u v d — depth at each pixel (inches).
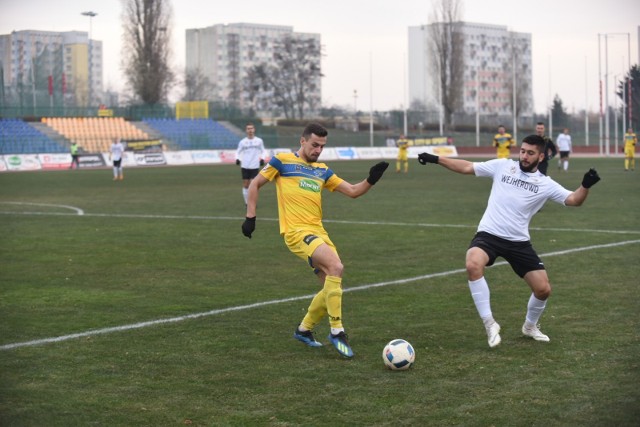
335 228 719.1
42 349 317.4
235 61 5999.0
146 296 424.8
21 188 1360.7
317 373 283.1
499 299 404.2
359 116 4065.0
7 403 252.7
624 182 1322.6
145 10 3235.7
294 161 329.1
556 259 526.9
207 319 369.4
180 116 3038.9
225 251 586.2
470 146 3255.4
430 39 3973.9
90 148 2554.1
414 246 599.8
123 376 281.0
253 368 290.0
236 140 2901.1
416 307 389.4
